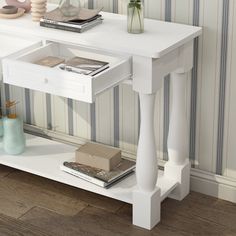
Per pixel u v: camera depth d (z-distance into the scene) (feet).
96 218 12.10
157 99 12.64
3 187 13.01
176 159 12.33
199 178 12.69
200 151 12.59
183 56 11.48
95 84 10.56
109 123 13.29
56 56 11.86
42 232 11.78
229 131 12.19
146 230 11.78
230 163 12.38
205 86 12.16
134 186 12.17
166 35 11.31
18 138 13.08
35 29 11.64
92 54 11.62
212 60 11.96
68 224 11.97
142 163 11.42
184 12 11.94
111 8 12.53
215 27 11.76
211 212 12.25
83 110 13.48
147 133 11.27
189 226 11.90
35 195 12.76
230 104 12.03
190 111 12.44
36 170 12.67
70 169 12.46
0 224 11.98
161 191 12.10
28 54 11.41
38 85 11.02
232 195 12.48
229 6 11.54
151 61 10.76
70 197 12.68
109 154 12.44
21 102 14.17
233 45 11.71
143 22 11.41
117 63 10.91
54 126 13.98
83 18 11.57
